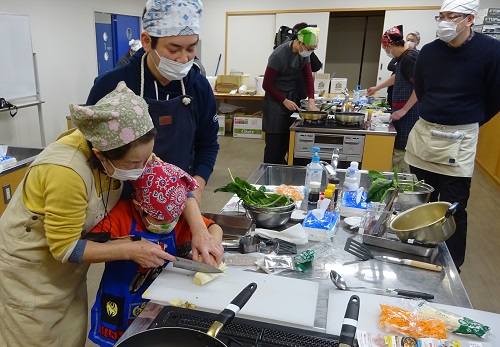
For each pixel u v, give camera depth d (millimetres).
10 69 3875
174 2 1112
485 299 2395
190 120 1359
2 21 3715
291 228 1356
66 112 5137
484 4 5973
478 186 4348
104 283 1065
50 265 1047
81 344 1212
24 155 2820
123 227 1064
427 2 6215
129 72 1285
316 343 806
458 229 2309
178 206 1006
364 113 3607
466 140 2207
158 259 979
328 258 1248
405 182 1762
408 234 1277
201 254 1056
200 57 7309
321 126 3320
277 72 3496
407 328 865
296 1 6668
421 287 1103
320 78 5602
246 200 1482
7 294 1052
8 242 1008
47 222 884
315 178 1793
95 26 5547
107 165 900
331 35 7789
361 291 1060
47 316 1082
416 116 3514
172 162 1340
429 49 2254
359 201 1639
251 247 1267
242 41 7074
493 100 2129
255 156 5426
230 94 6180
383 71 6820
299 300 970
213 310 928
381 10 6449
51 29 4715
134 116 836
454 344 811
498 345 842
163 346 743
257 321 874
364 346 807
